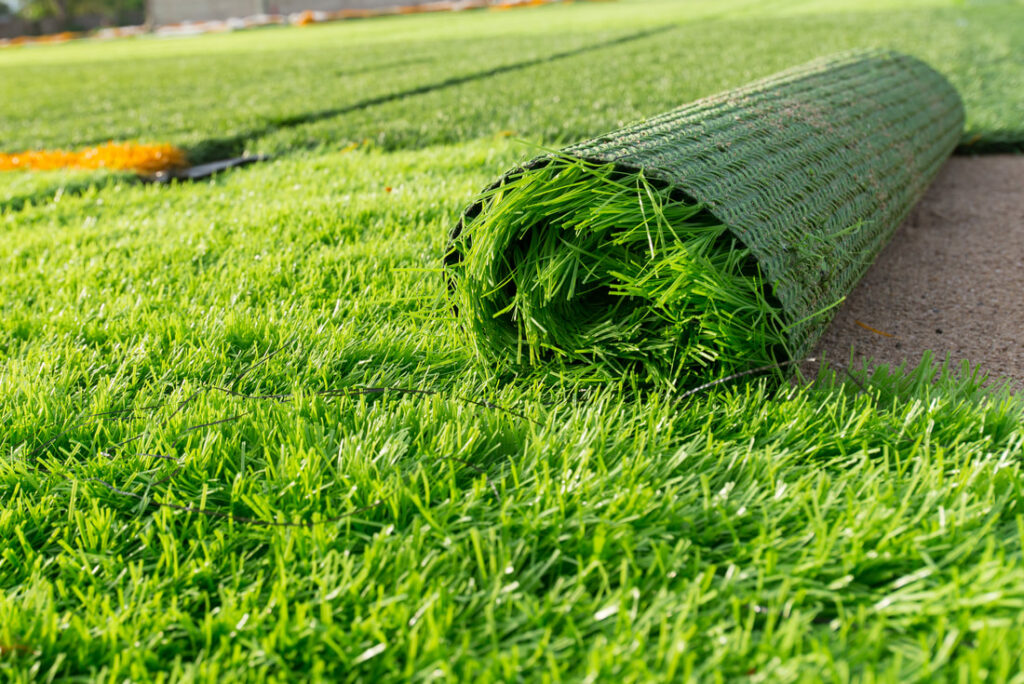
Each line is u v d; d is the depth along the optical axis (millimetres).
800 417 1785
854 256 2316
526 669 1221
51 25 48188
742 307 1764
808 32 12070
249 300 2775
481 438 1802
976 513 1419
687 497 1515
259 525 1539
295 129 6691
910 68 4105
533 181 1902
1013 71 7359
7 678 1255
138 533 1584
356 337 2441
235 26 36312
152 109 8812
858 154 2617
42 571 1496
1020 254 3203
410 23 26031
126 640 1306
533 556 1425
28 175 5539
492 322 2137
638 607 1325
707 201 1782
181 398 2045
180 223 3863
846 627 1203
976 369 2008
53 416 2010
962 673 1058
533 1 32094
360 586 1380
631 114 5969
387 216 3623
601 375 2014
